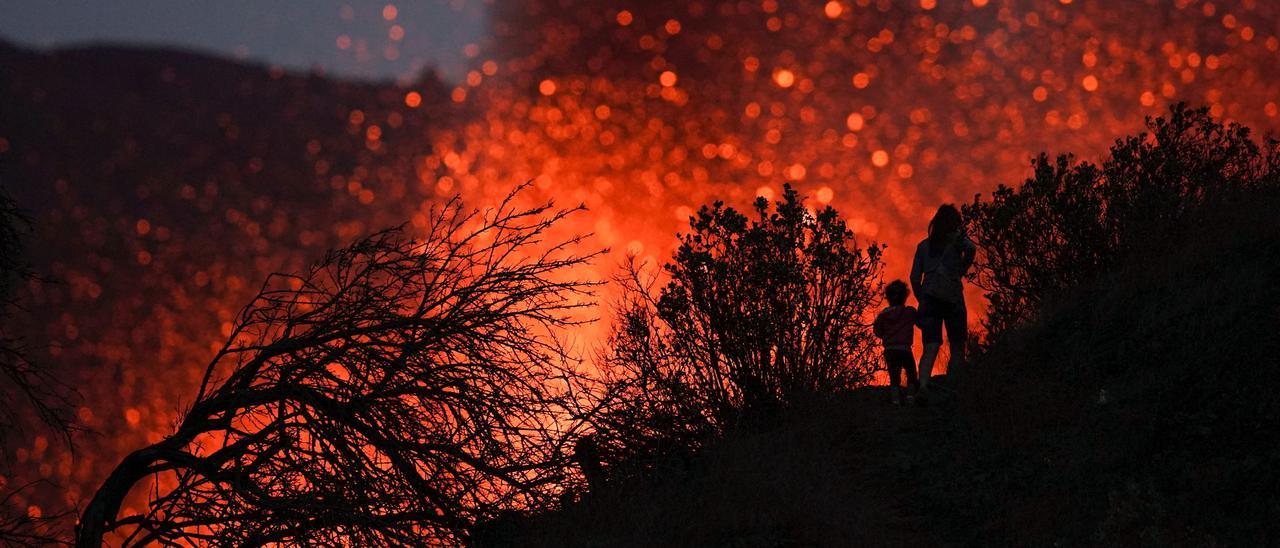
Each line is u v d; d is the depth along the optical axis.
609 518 6.23
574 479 6.81
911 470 6.23
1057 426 6.02
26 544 7.13
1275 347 5.52
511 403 6.66
